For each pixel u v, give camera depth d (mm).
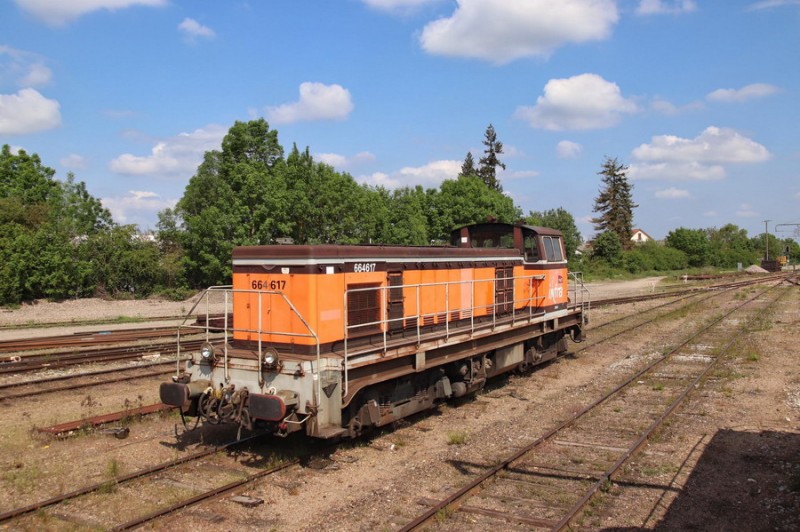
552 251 15109
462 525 6055
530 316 13531
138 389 11984
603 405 10961
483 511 6340
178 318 25391
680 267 77938
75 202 40062
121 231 35375
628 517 6285
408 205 39000
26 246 29438
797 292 37062
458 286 11773
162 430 9250
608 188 77000
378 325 9672
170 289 34250
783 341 17734
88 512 6262
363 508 6465
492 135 65938
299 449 8320
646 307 28953
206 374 8477
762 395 11453
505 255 13445
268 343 8711
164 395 8266
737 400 11133
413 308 10500
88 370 13523
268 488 7012
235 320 9078
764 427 9391
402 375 9242
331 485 7172
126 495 6711
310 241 31250
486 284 12719
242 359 8125
